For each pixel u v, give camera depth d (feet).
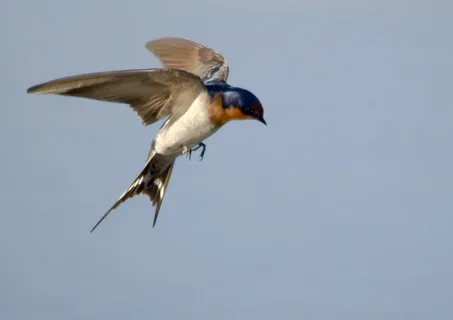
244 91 38.19
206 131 38.42
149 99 37.29
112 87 35.96
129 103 37.06
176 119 38.40
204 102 37.88
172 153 39.27
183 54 45.88
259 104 38.06
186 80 36.88
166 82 36.73
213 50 45.70
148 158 39.68
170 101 37.73
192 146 38.99
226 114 38.06
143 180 40.14
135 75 35.47
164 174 40.11
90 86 35.19
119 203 40.06
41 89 33.99
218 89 38.22
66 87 34.45
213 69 44.86
